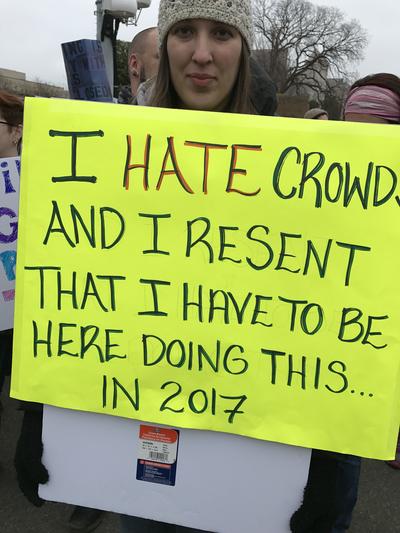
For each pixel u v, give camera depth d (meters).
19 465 1.13
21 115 2.47
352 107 1.95
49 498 1.13
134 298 1.03
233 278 1.00
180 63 1.17
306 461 1.02
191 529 1.23
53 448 1.11
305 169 0.96
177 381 1.03
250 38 1.21
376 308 0.96
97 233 1.03
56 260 1.04
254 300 0.99
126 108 1.00
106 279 1.03
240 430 1.02
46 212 1.03
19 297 1.06
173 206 1.00
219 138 0.98
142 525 1.31
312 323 0.98
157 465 1.07
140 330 1.03
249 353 1.01
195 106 1.21
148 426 1.06
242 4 1.14
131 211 1.01
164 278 1.02
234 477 1.05
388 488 2.47
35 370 1.07
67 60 2.38
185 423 1.04
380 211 0.95
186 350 1.03
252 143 0.98
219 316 1.01
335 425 0.99
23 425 1.13
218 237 1.00
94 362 1.05
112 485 1.10
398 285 0.95
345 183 0.95
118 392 1.05
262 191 0.98
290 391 1.00
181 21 1.14
